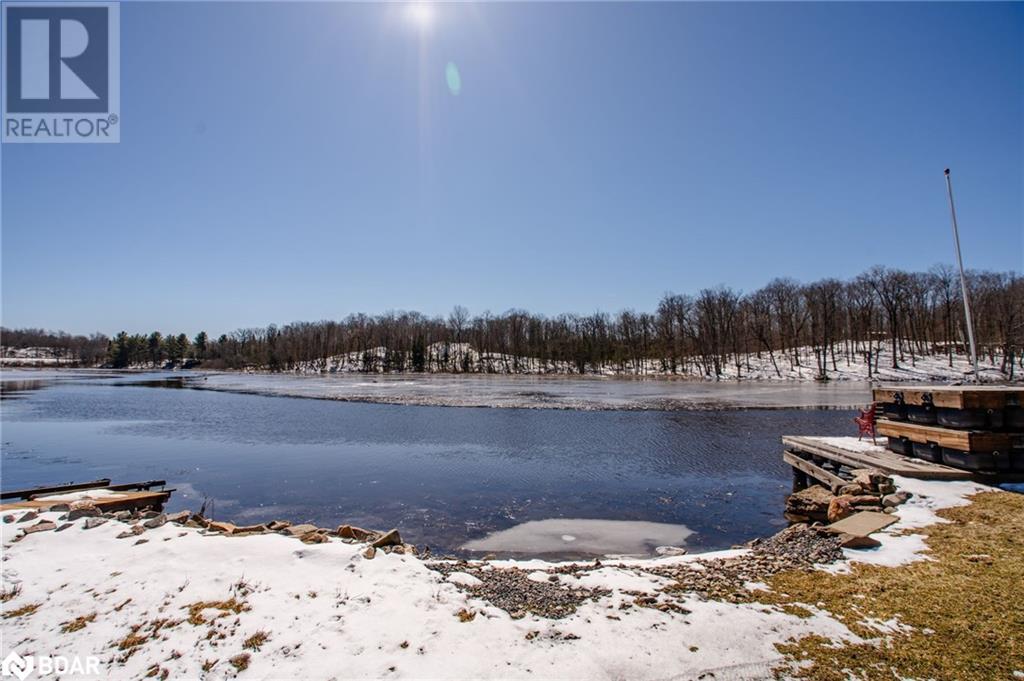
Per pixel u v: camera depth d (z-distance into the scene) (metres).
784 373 78.75
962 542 7.75
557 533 12.72
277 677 4.85
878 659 4.93
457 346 125.81
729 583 6.78
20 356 163.62
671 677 4.73
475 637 5.41
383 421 33.78
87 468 20.23
